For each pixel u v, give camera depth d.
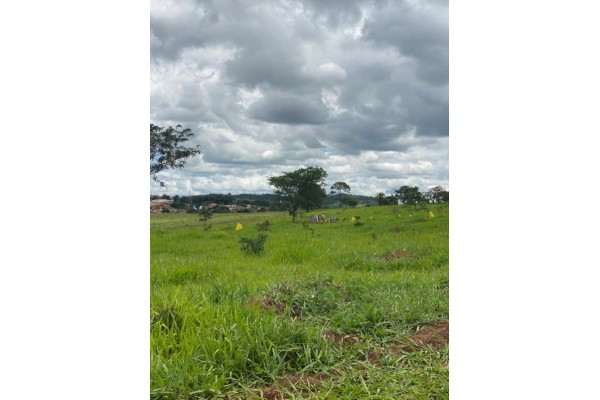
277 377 3.20
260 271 6.33
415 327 4.18
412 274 6.28
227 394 2.99
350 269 6.88
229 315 3.83
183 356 3.29
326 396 2.95
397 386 3.09
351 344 3.73
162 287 5.34
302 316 4.22
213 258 6.85
